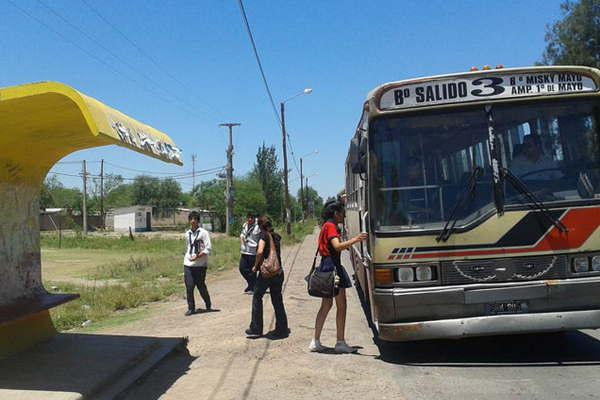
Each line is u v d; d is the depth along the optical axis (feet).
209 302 39.45
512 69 23.61
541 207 22.49
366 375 22.59
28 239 26.37
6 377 20.84
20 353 24.43
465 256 22.50
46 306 24.56
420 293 22.33
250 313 36.58
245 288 51.90
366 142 24.48
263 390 21.21
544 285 21.98
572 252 22.40
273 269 29.71
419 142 23.59
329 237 25.85
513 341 27.17
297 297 44.21
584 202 22.61
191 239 38.68
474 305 22.15
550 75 23.54
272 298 30.14
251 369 24.14
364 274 30.27
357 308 39.11
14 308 23.99
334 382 21.83
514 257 22.38
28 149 24.44
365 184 25.29
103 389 20.49
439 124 23.66
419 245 22.71
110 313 40.91
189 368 24.71
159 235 184.96
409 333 22.30
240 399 20.27
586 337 27.40
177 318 37.14
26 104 18.52
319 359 25.32
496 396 19.31
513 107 23.57
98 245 131.75
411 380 21.63
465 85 23.67
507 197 22.75
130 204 343.67
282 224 197.26
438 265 22.59
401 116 23.84
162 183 344.08
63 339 27.25
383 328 22.75
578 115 23.50
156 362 24.50
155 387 21.89
